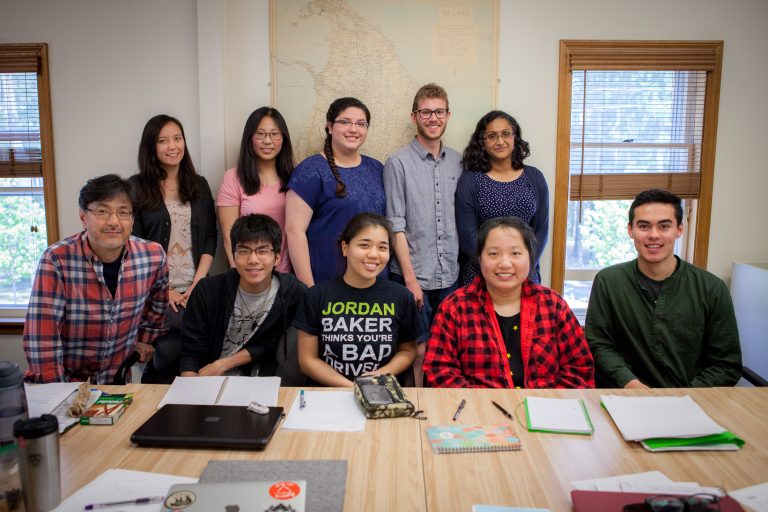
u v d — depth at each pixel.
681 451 1.43
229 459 1.37
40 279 2.03
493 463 1.37
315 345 2.10
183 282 2.93
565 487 1.27
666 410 1.59
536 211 2.97
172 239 2.91
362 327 2.09
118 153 3.24
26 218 3.37
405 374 2.14
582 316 3.44
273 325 2.30
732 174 3.31
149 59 3.16
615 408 1.61
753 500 1.21
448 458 1.39
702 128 3.26
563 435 1.50
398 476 1.31
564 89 3.18
